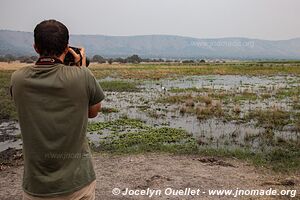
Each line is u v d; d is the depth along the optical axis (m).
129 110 18.12
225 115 16.03
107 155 9.41
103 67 72.81
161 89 28.17
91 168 2.54
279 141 11.02
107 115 16.62
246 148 10.30
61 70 2.34
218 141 11.27
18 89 2.34
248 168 8.16
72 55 2.53
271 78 40.66
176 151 9.74
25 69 2.39
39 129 2.31
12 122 15.09
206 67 67.75
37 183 2.33
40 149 2.32
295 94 23.48
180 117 15.97
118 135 12.20
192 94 24.41
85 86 2.38
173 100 21.17
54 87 2.29
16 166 8.55
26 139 2.35
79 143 2.42
